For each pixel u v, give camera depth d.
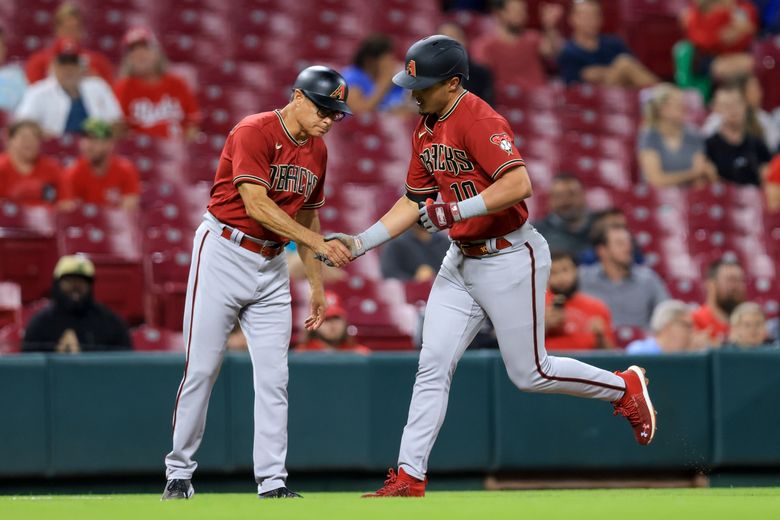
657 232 38.16
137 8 45.22
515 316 17.44
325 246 17.45
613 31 49.91
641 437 18.31
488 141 16.67
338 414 24.73
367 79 42.19
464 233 17.34
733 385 25.67
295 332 29.92
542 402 25.23
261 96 41.94
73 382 23.98
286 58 45.41
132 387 24.22
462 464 24.91
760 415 25.73
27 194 33.81
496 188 16.58
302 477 25.02
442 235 33.72
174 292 30.36
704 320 31.56
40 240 31.30
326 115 17.73
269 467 18.17
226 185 18.03
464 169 17.17
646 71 47.47
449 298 17.81
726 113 42.50
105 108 38.47
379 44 42.09
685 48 48.03
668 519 13.05
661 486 25.91
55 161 34.84
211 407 24.28
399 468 17.88
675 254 37.78
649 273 33.28
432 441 17.83
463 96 17.12
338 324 27.12
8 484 23.94
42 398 23.83
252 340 18.36
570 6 50.34
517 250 17.34
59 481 24.17
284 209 18.25
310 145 18.27
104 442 24.05
